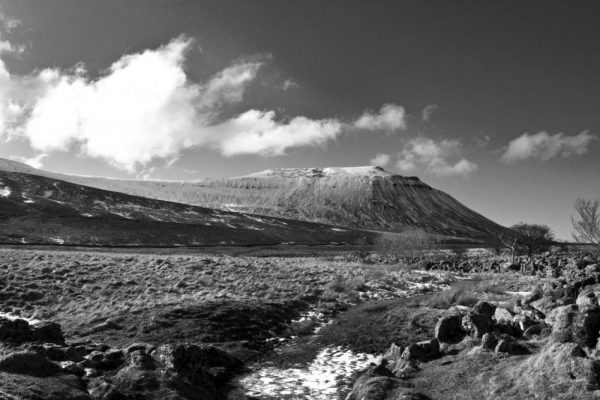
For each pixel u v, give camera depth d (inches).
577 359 404.5
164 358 509.7
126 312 813.9
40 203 5032.0
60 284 1047.6
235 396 503.8
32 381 393.1
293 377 572.4
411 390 434.6
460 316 631.8
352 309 1000.9
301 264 1865.2
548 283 935.7
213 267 1444.4
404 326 802.8
